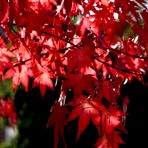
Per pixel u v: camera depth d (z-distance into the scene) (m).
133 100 4.62
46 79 2.54
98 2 2.22
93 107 1.89
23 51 2.38
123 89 4.52
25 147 6.37
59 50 2.37
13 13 1.88
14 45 2.34
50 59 2.43
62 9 2.28
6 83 7.41
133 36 2.51
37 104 6.00
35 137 6.22
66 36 2.41
